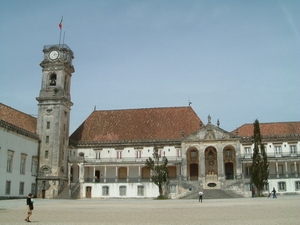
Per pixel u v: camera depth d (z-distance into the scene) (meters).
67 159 82.31
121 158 85.69
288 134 83.56
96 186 80.81
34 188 75.44
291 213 28.97
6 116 72.81
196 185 73.50
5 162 63.69
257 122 72.50
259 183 68.94
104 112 96.38
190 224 22.56
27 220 25.39
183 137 82.75
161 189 70.62
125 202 56.50
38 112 80.06
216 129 80.94
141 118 92.69
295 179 76.25
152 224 22.81
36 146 77.12
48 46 83.50
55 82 82.25
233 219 25.22
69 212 33.72
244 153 84.12
